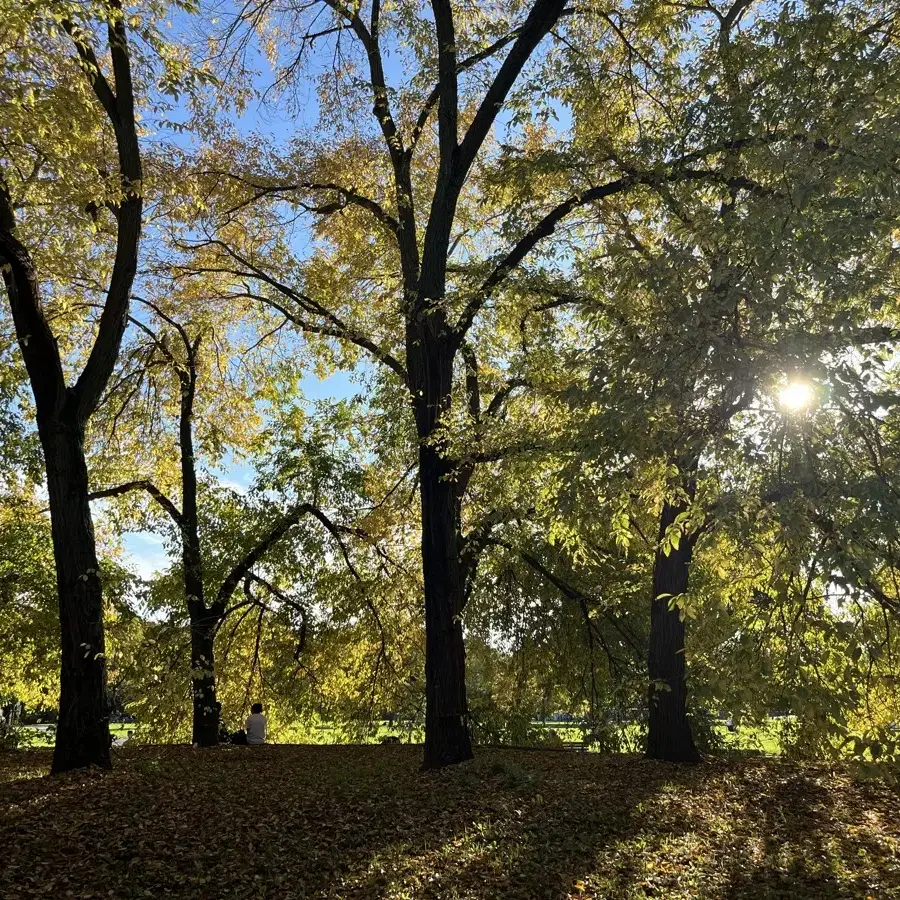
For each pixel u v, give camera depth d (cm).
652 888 702
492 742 1861
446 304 1268
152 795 974
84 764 1107
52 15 809
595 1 1363
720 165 815
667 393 611
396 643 1995
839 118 625
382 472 2005
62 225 1141
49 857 753
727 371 580
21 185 986
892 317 792
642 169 938
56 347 1152
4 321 1565
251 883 708
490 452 1234
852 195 618
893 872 736
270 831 846
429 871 739
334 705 2111
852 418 571
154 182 1198
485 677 2042
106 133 1292
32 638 2014
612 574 1800
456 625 1267
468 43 1380
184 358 1922
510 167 1257
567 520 694
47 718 2925
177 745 1789
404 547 2002
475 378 1591
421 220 1681
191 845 797
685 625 1273
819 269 584
